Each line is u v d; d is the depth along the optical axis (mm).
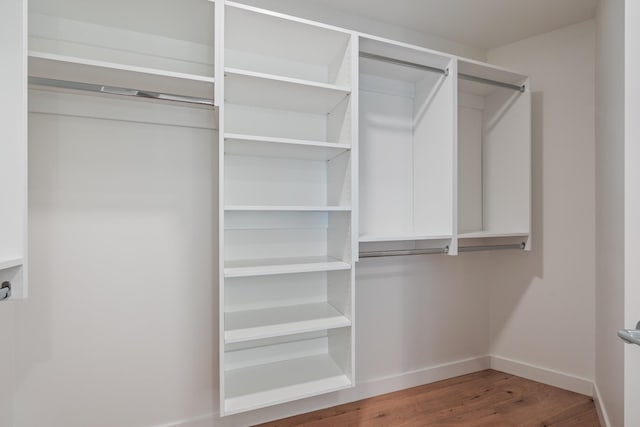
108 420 1526
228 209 1368
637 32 869
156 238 1606
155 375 1607
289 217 1831
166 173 1622
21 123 981
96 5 1330
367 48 1717
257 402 1421
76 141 1472
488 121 2361
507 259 2395
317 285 1909
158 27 1500
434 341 2295
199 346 1682
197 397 1680
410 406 1968
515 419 1827
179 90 1467
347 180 1623
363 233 2066
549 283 2211
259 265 1590
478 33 2234
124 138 1548
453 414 1882
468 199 2361
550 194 2209
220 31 1321
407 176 2186
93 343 1504
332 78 1800
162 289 1618
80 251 1481
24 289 991
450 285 2348
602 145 1773
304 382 1589
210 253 1702
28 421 1400
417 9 1955
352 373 1581
